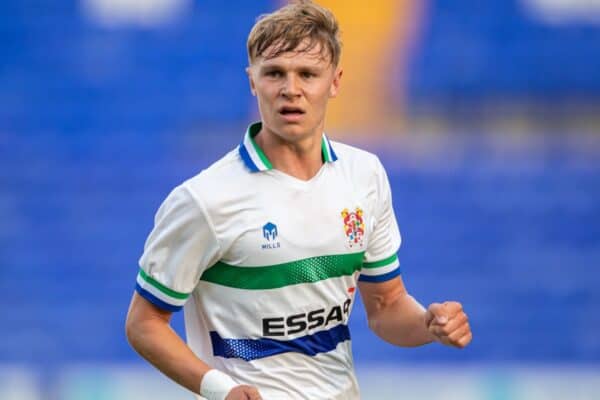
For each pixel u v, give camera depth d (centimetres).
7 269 3784
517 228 3962
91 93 4266
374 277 1203
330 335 1113
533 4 4494
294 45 1020
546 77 4397
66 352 3509
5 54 4331
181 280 1070
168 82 4306
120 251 3856
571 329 3653
